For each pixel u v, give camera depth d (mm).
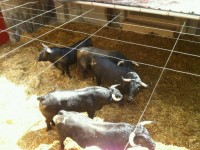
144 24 6703
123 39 6500
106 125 3461
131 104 4645
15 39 6738
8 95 4969
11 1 6320
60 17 7578
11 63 5918
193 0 4082
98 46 6246
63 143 3799
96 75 5012
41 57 5285
